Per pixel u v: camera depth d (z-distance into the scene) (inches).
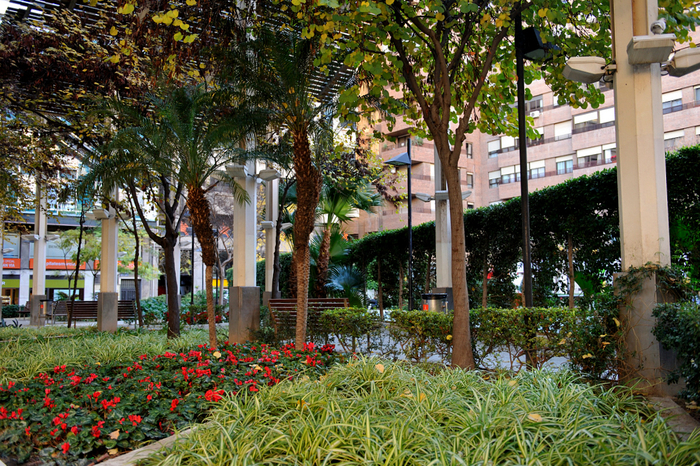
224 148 377.7
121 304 735.7
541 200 429.1
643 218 214.8
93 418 168.6
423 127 331.9
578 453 107.7
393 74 277.9
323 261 642.2
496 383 163.5
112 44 407.5
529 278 268.1
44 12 402.3
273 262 702.5
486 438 116.8
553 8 262.4
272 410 151.1
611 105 1081.4
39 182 535.8
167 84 348.2
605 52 303.6
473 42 324.2
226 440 126.7
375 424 128.8
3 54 381.1
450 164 255.9
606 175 371.9
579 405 137.6
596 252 389.4
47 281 1503.4
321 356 283.3
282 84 308.7
